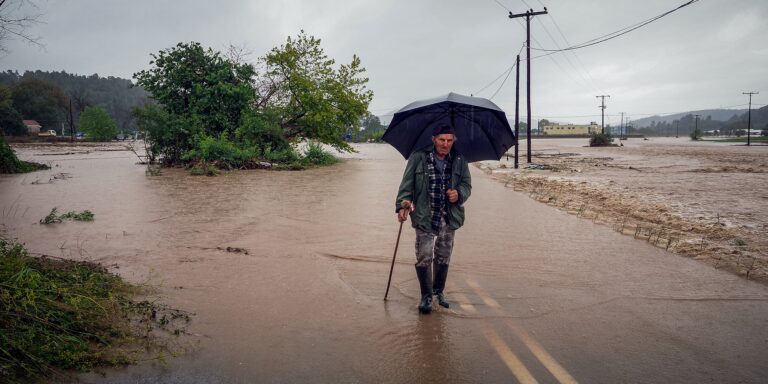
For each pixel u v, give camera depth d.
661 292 4.57
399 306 4.20
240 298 4.33
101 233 7.09
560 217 8.86
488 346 3.41
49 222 7.79
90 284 4.00
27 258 4.46
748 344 3.43
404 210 3.96
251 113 22.89
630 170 21.00
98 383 2.79
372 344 3.43
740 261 5.65
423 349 3.36
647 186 14.17
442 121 4.16
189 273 5.08
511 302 4.32
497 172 20.62
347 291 4.58
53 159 28.16
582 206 10.07
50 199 10.79
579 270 5.33
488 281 4.94
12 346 2.86
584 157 32.94
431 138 4.23
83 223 7.87
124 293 4.25
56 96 127.81
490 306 4.21
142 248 6.19
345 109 25.86
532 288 4.71
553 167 22.92
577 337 3.56
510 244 6.61
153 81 22.00
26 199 10.77
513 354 3.29
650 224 8.18
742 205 10.19
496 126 4.02
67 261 4.91
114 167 21.36
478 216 8.97
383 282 4.88
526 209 9.84
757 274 5.11
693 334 3.61
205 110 22.45
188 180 15.54
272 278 4.95
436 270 4.17
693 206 10.08
